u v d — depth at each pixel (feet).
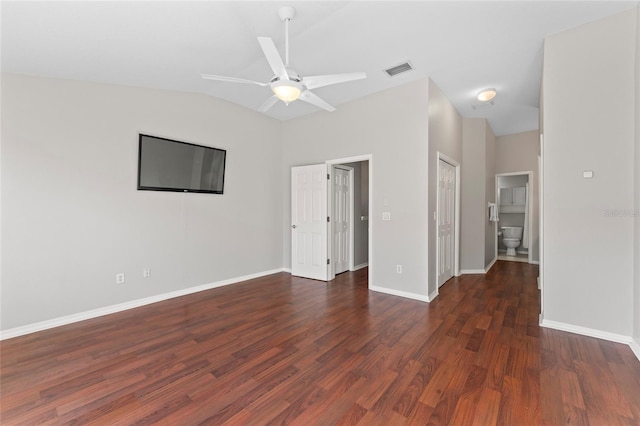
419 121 11.74
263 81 11.47
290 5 7.07
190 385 6.15
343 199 16.55
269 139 16.38
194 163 12.78
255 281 14.85
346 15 7.60
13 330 8.55
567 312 8.59
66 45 7.68
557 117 8.61
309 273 15.53
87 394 5.87
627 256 7.71
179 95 12.29
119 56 8.67
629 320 7.72
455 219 15.85
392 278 12.62
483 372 6.53
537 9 7.50
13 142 8.55
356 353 7.44
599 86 7.98
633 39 7.50
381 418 5.16
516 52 9.65
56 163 9.29
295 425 5.01
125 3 6.35
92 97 10.00
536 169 19.17
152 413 5.32
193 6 6.73
